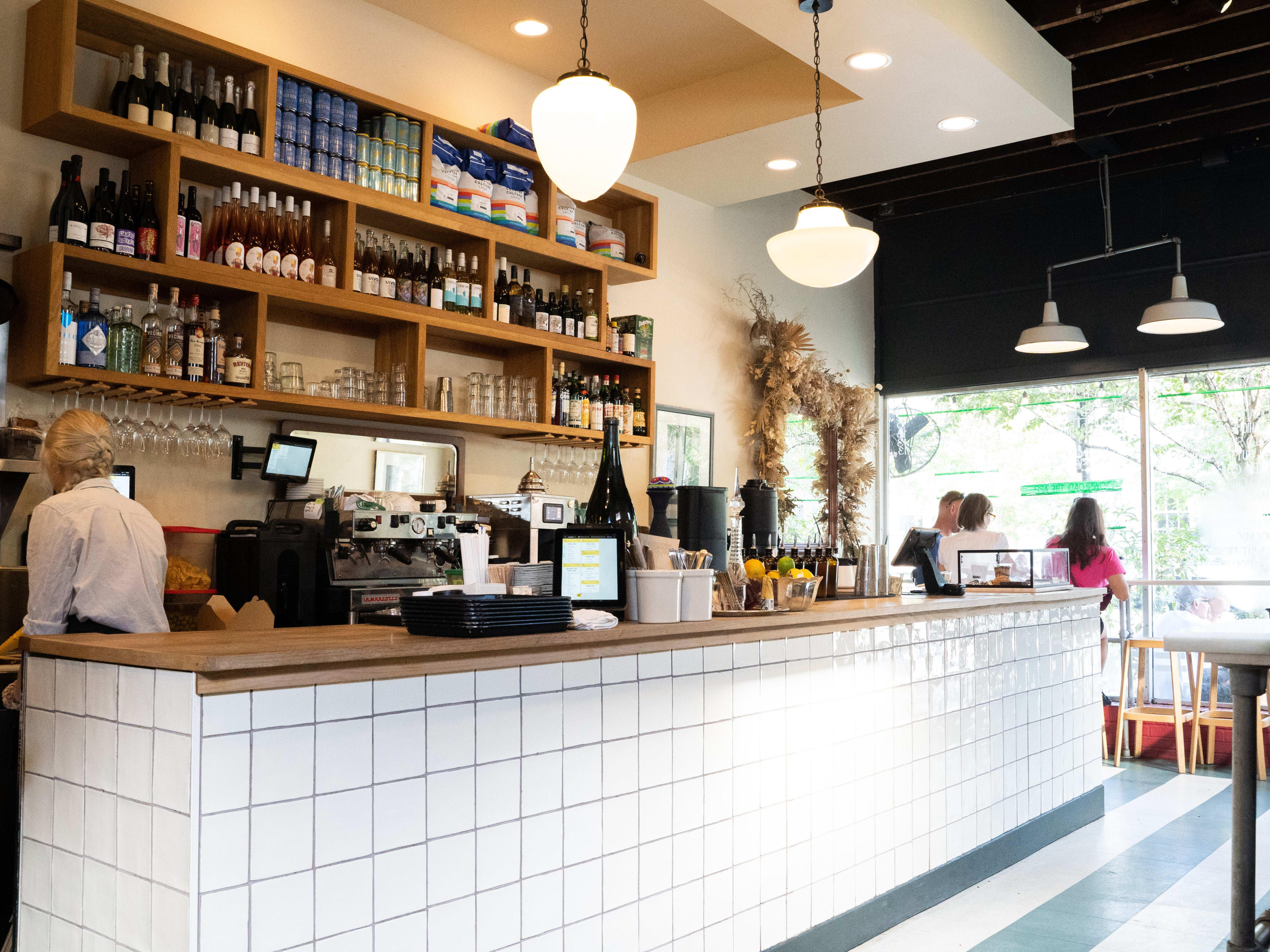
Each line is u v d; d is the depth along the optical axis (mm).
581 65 3021
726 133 5438
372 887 1959
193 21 4039
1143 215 6918
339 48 4539
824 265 3582
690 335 6480
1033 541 7348
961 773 3955
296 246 4133
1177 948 3305
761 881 2926
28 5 3658
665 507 3352
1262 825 4785
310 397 4070
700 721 2750
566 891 2346
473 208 4766
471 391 4824
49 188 3682
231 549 3945
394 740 2012
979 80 4766
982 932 3453
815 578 3215
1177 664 6512
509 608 2201
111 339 3605
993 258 7574
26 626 2652
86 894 1964
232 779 1768
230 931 1751
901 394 7988
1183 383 6797
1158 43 5414
